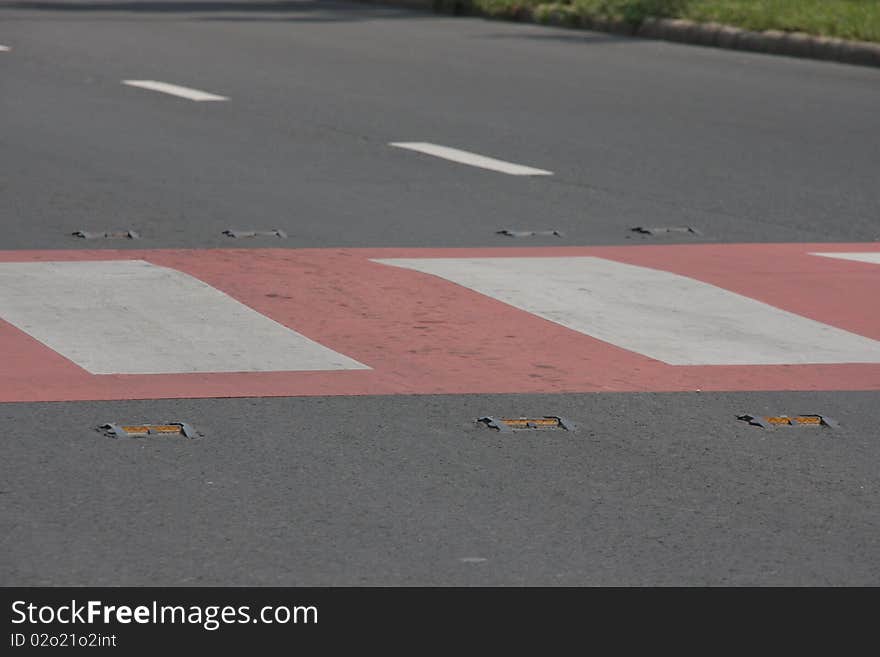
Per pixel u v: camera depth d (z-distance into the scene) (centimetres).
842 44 5459
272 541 1380
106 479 1521
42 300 2194
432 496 1489
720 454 1620
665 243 2664
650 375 1889
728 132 3862
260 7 7325
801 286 2353
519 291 2289
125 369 1872
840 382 1878
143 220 2772
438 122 3953
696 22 6034
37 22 6297
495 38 6056
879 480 1552
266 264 2441
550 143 3666
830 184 3216
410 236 2683
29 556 1344
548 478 1541
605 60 5366
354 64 5106
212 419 1698
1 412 1711
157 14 6812
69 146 3509
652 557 1359
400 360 1930
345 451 1608
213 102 4219
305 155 3462
